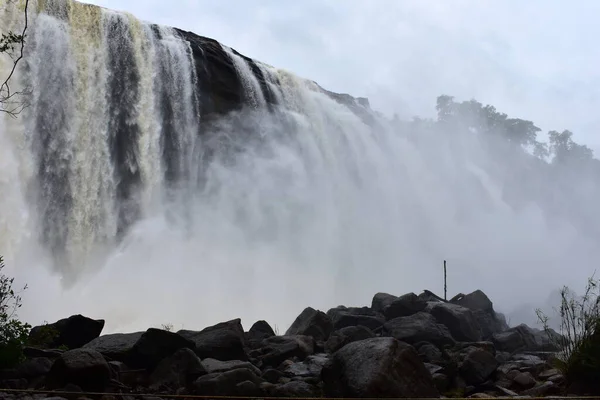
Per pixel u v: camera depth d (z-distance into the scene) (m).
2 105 26.27
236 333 11.27
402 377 9.07
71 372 8.87
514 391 10.57
